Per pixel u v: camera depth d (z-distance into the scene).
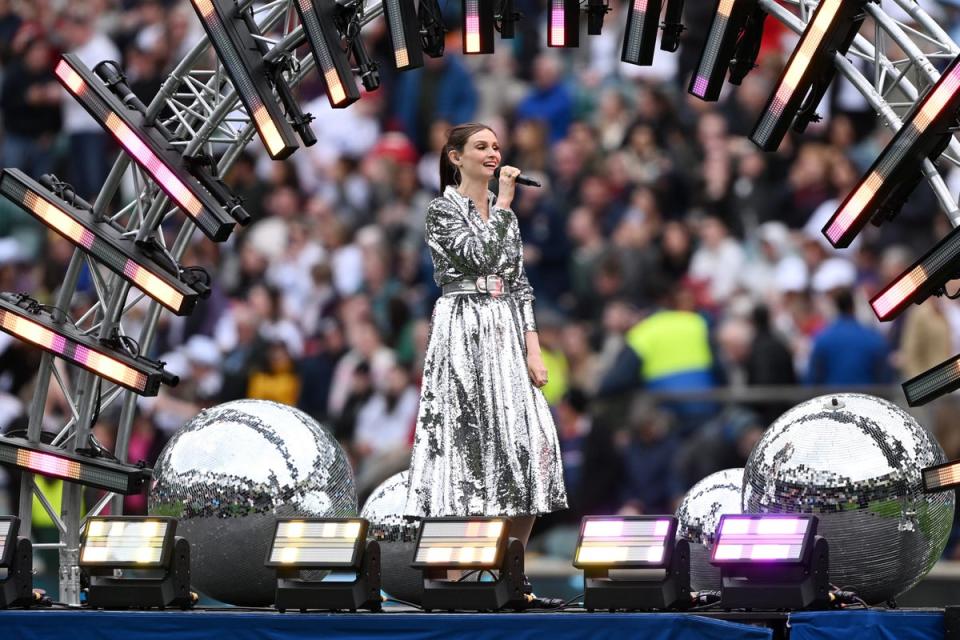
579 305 57.19
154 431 54.56
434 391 29.56
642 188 58.12
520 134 61.56
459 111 65.88
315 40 30.36
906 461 28.06
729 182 58.47
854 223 29.08
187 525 30.47
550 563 49.25
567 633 24.84
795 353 53.91
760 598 25.28
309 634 25.80
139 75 66.62
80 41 68.56
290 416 31.48
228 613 26.27
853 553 27.97
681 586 25.77
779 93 29.86
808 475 28.05
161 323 61.62
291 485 30.42
